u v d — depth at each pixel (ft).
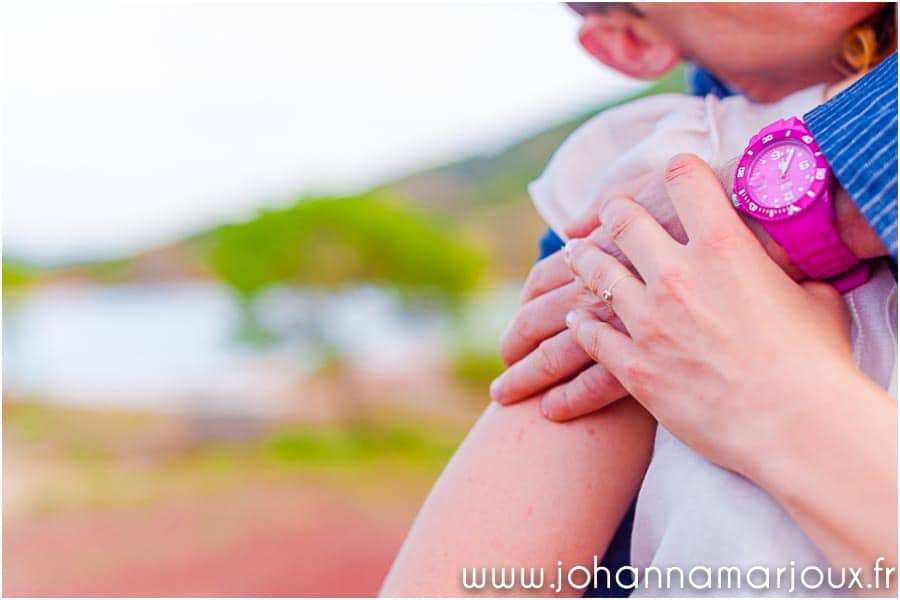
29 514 25.54
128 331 60.90
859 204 1.75
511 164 73.51
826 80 2.31
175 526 24.62
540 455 2.16
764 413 1.70
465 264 41.47
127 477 30.60
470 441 2.28
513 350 2.33
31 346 52.03
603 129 2.59
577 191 2.56
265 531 24.18
